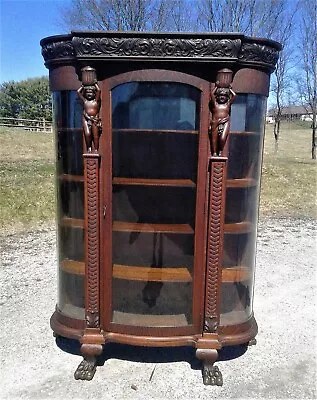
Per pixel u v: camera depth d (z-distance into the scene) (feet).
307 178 35.91
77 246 9.07
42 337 9.92
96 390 7.85
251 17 32.17
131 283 8.44
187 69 7.26
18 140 47.50
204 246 7.85
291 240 20.03
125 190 8.31
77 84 7.86
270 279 14.56
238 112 8.20
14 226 20.56
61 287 9.23
